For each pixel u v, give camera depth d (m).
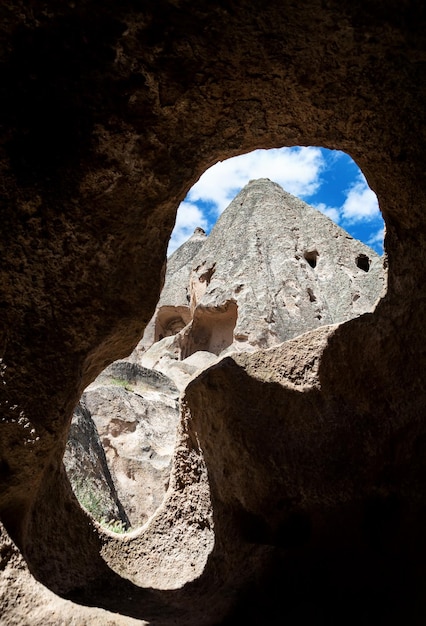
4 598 1.90
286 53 2.02
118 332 2.32
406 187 2.30
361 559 2.49
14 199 1.96
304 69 2.08
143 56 1.95
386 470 2.58
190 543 3.19
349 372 2.80
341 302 11.34
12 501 2.06
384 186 2.41
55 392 2.08
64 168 2.00
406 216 2.40
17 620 1.88
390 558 2.42
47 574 2.46
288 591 2.46
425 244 2.37
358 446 2.66
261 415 2.82
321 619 2.35
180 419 3.30
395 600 2.31
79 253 2.12
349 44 1.98
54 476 2.68
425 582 2.27
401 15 1.88
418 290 2.47
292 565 2.52
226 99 2.14
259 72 2.08
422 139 2.15
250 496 2.78
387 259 2.65
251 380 2.91
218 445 2.97
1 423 1.97
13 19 1.79
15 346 2.02
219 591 2.62
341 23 1.91
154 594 2.88
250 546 2.73
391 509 2.53
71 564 2.69
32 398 2.03
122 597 2.75
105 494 4.76
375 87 2.11
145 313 2.36
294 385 2.88
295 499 2.65
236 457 2.81
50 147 1.97
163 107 2.08
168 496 3.37
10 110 1.89
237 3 1.86
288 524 2.68
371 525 2.54
